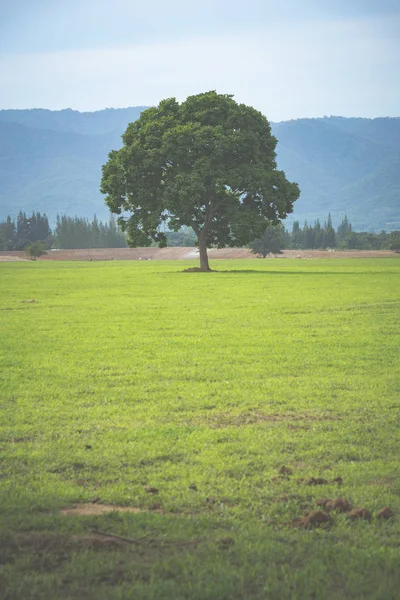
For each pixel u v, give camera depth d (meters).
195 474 10.33
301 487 9.62
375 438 12.39
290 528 8.04
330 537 7.70
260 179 75.00
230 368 19.34
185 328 28.30
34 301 41.41
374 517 8.39
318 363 20.02
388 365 19.80
